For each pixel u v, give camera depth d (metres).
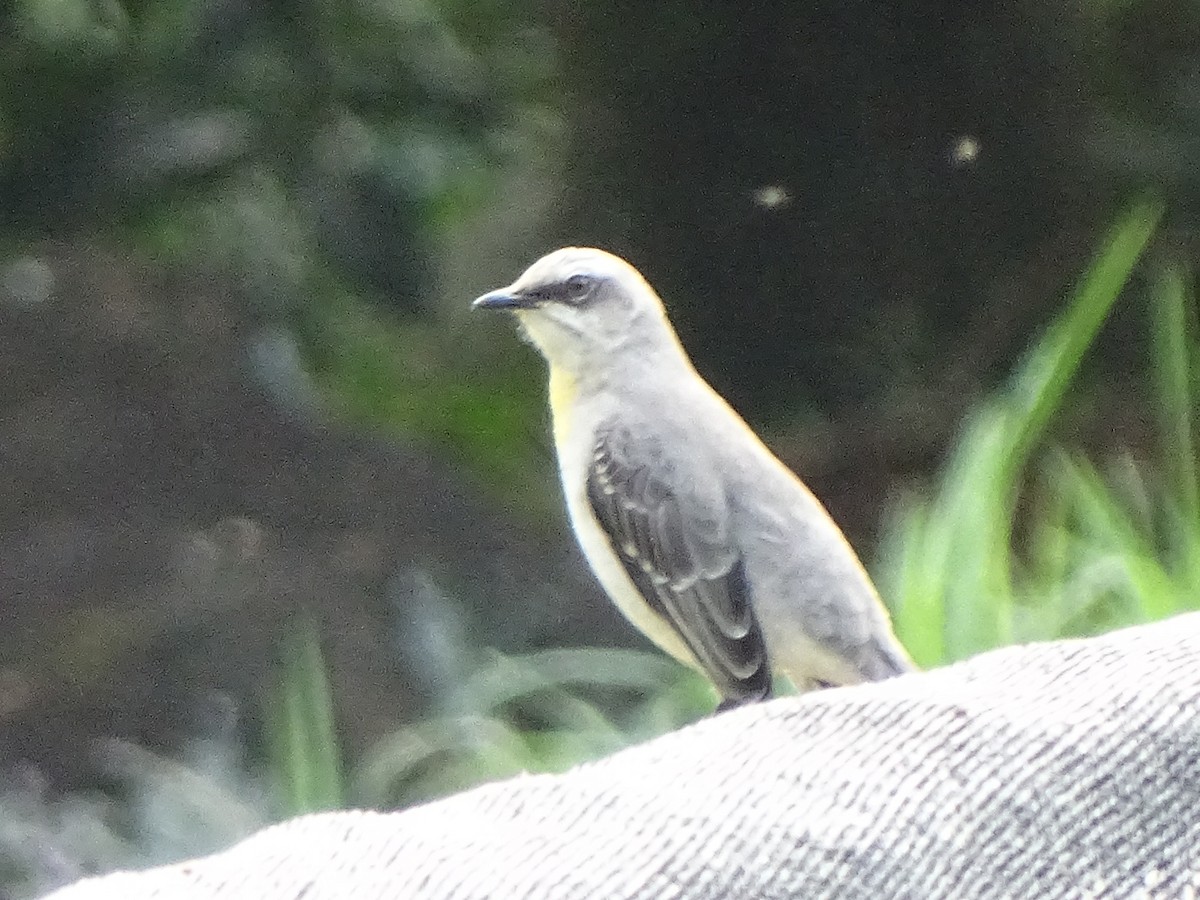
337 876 1.07
